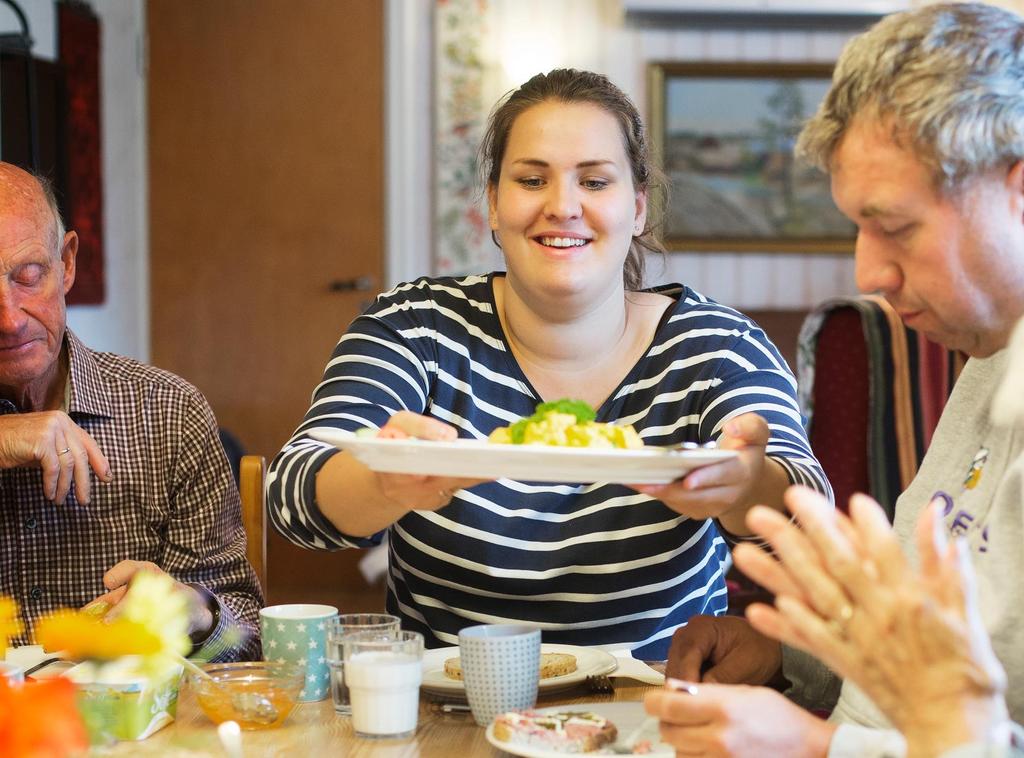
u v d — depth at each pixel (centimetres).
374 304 175
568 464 112
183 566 186
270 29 557
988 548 105
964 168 99
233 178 560
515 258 161
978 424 116
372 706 123
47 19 470
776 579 96
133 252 552
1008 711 104
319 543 145
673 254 564
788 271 564
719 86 555
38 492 183
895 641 87
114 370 194
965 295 103
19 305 172
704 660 140
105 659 98
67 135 472
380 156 557
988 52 99
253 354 563
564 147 158
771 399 159
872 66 102
